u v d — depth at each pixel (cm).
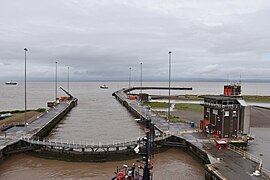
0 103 15350
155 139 5447
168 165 4694
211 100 6075
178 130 6438
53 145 5056
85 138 6500
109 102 16100
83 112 11431
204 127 6362
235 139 5472
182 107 12150
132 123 8694
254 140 6281
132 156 4969
